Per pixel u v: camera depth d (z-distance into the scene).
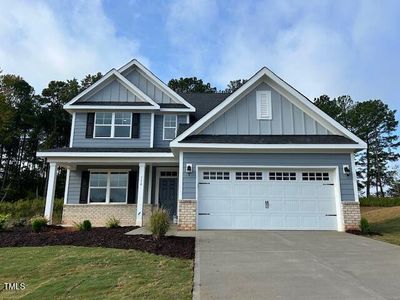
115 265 6.77
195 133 13.31
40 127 43.59
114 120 17.02
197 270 6.32
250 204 12.25
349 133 12.79
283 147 12.27
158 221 9.55
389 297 4.82
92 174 16.81
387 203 28.88
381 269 6.40
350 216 11.86
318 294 4.95
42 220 11.98
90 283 5.57
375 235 10.84
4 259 7.48
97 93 17.58
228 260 7.13
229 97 13.41
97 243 9.14
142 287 5.29
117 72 17.48
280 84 13.48
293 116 13.51
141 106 16.86
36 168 42.94
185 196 12.11
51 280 5.85
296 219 12.12
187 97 20.61
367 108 44.72
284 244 9.02
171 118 17.47
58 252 8.09
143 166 14.76
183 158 12.45
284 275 5.97
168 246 8.52
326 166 12.36
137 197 15.90
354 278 5.78
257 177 12.47
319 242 9.37
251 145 12.29
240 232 11.23
